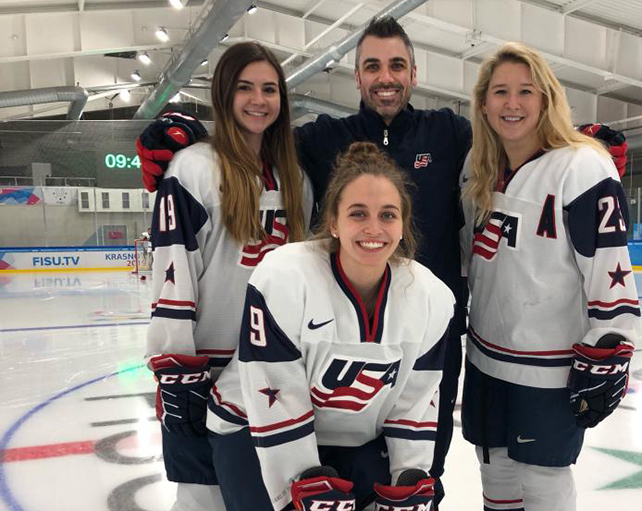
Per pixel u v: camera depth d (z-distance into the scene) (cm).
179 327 144
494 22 1003
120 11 1202
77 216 1493
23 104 1412
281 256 127
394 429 136
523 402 162
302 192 169
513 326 162
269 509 131
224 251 153
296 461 127
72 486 238
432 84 1316
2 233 1442
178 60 1196
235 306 155
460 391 356
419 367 135
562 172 152
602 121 1423
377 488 129
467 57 1301
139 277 1291
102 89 1570
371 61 175
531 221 157
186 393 142
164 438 154
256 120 155
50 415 328
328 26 1315
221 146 153
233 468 135
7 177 1453
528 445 162
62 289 1029
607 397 146
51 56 1180
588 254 149
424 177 177
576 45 1059
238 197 148
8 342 534
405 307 128
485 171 166
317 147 185
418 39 1243
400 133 180
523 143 161
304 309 124
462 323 181
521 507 175
